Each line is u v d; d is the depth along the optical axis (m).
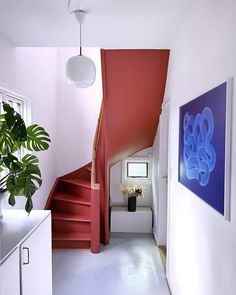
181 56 2.21
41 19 2.04
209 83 1.48
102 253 3.49
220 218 1.30
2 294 1.31
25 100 3.03
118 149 4.22
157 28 2.22
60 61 4.61
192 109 1.75
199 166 1.59
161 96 3.33
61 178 4.64
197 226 1.69
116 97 3.31
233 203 1.15
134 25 2.16
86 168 4.66
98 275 2.94
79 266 3.14
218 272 1.33
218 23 1.35
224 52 1.26
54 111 4.41
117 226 4.28
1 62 2.33
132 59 2.93
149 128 3.95
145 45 2.63
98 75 4.68
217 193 1.30
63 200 4.00
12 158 1.76
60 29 2.23
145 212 4.28
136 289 2.68
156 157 4.04
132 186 4.52
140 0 1.76
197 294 1.69
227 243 1.22
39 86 3.54
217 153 1.30
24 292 1.57
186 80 2.02
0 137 1.80
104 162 3.78
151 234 4.21
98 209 3.48
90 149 4.69
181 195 2.14
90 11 1.91
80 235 3.68
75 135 4.68
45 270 1.96
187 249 1.95
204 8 1.58
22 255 1.54
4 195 1.93
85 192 4.07
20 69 2.80
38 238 1.81
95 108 4.71
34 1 1.77
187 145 1.88
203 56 1.59
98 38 2.43
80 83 1.82
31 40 2.47
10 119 1.75
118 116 3.58
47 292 2.01
